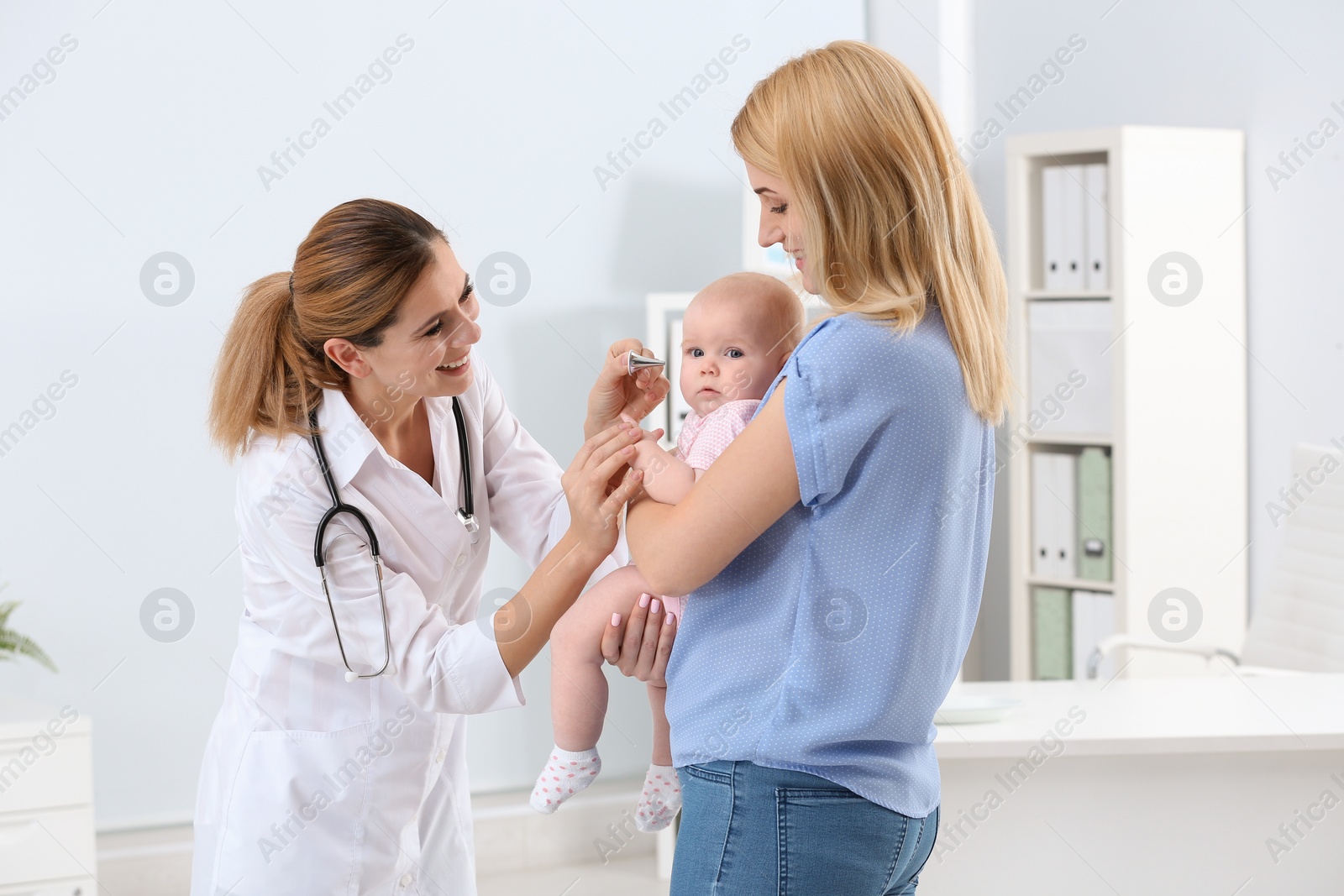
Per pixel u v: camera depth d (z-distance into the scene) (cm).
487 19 367
